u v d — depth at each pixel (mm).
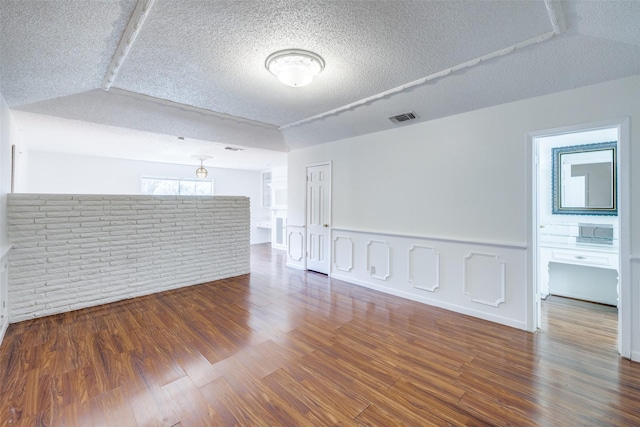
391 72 2682
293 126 4543
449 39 2139
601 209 3600
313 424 1657
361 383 2029
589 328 2900
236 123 4270
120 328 2879
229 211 4820
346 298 3807
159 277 4059
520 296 2883
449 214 3389
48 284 3211
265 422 1668
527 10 1812
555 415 1717
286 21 1925
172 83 2936
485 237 3109
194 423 1656
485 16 1871
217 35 2080
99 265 3551
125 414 1718
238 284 4441
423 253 3629
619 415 1711
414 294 3730
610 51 2137
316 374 2131
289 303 3611
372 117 3787
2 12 1573
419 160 3656
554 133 2666
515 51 2293
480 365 2246
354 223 4473
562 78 2486
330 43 2184
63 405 1779
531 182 2805
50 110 3186
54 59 2201
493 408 1781
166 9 1779
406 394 1914
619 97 2346
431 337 2713
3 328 2686
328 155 4852
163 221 4094
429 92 3053
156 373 2123
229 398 1869
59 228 3281
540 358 2340
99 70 2604
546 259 3850
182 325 2953
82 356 2346
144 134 4203
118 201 3695
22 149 4438
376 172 4148
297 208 5484
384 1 1729
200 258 4484
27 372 2113
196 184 7844
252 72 2695
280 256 6793
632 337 2307
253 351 2449
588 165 3684
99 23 1849
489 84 2756
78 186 6102
